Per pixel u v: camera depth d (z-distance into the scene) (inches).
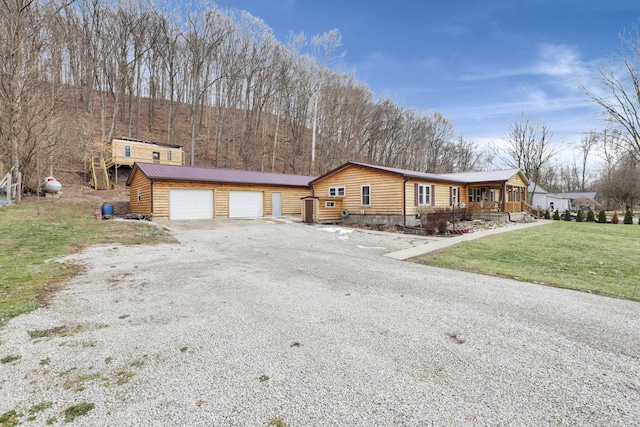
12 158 625.9
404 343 126.2
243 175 847.7
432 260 316.8
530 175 1547.7
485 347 123.5
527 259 322.0
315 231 557.6
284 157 1455.5
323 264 282.7
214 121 1662.2
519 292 203.3
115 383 97.1
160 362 109.8
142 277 225.9
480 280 235.6
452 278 239.6
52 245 329.7
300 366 107.6
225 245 385.1
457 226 629.9
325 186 810.2
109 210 649.0
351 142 1598.2
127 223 528.1
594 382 100.0
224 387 95.2
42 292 185.5
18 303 165.0
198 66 1168.2
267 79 1363.2
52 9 854.5
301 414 83.1
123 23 1182.9
